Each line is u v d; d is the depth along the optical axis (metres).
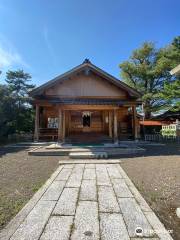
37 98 14.71
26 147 12.06
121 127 16.34
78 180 5.33
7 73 27.67
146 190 4.59
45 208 3.57
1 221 3.17
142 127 24.25
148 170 6.34
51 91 15.04
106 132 15.26
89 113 15.40
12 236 2.71
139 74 29.39
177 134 17.78
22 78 28.08
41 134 14.33
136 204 3.75
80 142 12.96
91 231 2.82
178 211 3.37
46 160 8.33
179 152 9.91
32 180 5.41
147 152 10.05
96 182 5.15
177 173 5.79
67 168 6.76
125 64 29.77
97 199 4.00
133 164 7.32
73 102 12.53
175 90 19.55
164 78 28.73
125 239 2.63
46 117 15.47
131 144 13.12
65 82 15.16
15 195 4.29
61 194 4.28
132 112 14.85
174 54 21.98
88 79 15.29
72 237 2.67
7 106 21.62
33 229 2.88
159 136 16.70
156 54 30.00
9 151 10.72
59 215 3.30
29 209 3.53
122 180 5.32
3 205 3.77
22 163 7.71
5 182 5.23
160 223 3.05
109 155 9.41
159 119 25.00
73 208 3.57
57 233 2.77
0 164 7.50
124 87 14.55
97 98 15.13
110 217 3.23
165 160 7.77
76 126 15.31
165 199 4.05
